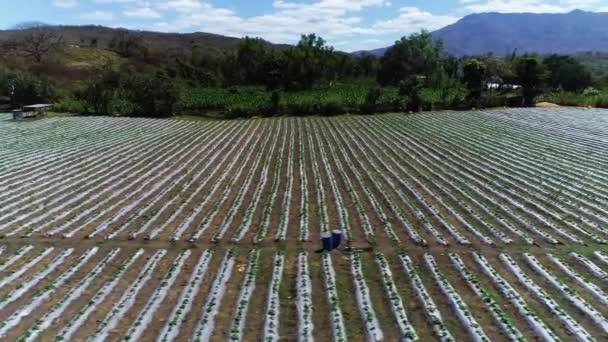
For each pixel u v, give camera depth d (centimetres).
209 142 2995
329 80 6531
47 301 1056
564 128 3200
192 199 1814
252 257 1277
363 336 930
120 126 3556
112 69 5166
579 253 1296
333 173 2202
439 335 915
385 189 1928
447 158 2458
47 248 1343
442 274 1170
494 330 937
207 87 5903
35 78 4791
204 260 1258
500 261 1249
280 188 1956
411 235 1409
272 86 6188
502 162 2347
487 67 4603
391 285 1113
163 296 1074
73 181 2059
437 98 4534
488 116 3816
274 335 923
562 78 5459
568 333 925
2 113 4222
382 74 7044
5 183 2009
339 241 1345
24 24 14450
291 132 3400
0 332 932
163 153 2648
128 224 1528
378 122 3762
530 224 1509
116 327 956
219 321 980
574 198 1778
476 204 1720
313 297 1079
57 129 3359
